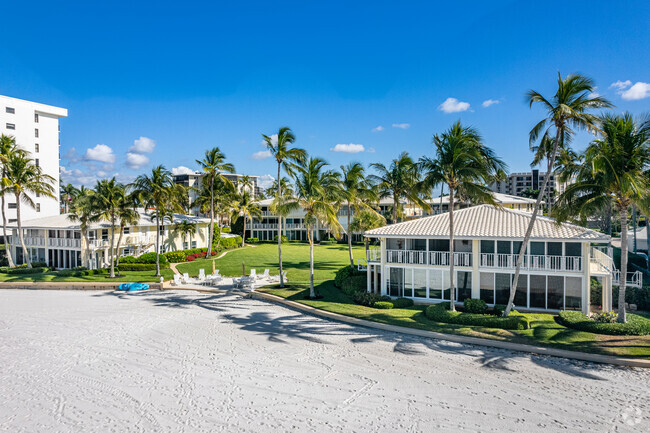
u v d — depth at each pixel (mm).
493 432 11508
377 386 14586
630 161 18016
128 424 12273
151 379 15531
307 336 20516
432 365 16406
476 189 21453
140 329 22234
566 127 20109
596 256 26078
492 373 15516
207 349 18812
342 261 47562
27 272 41469
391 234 26250
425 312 23141
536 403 13125
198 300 29984
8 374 16203
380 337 20094
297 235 76812
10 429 12062
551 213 21344
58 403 13703
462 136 21750
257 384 14906
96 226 43906
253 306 27672
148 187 39250
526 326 20016
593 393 13742
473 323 20891
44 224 46812
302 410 12930
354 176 35719
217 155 54062
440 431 11617
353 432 11633
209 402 13578
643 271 35625
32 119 69812
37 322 23938
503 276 24406
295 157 30719
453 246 24469
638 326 18594
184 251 52031
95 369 16625
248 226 80562
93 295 32531
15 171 43094
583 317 20453
